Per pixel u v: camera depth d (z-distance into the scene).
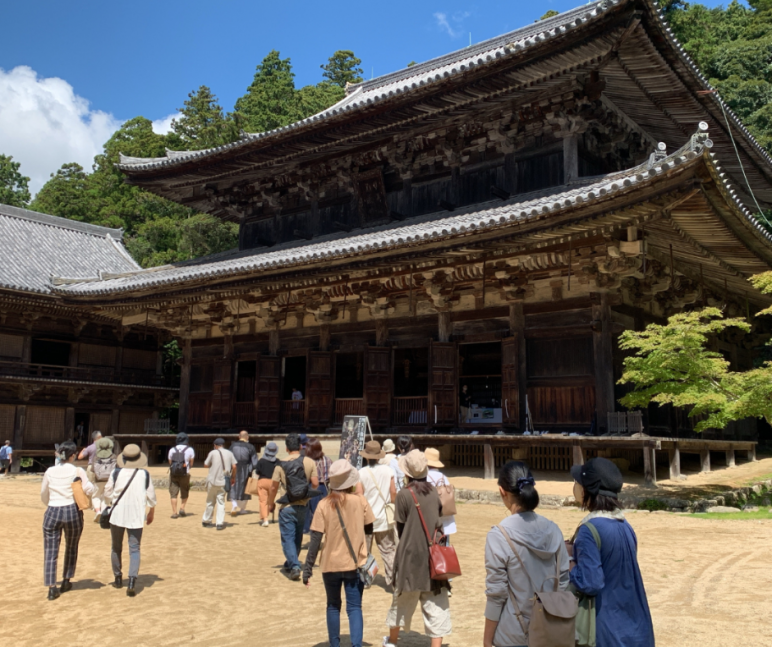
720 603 8.31
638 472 21.22
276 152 30.59
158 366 46.12
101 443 16.42
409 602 6.96
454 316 25.53
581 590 4.37
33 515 19.55
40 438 39.47
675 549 11.53
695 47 52.56
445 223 23.77
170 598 9.69
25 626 8.41
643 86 24.19
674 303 25.47
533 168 25.25
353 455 15.24
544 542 4.79
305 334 30.02
